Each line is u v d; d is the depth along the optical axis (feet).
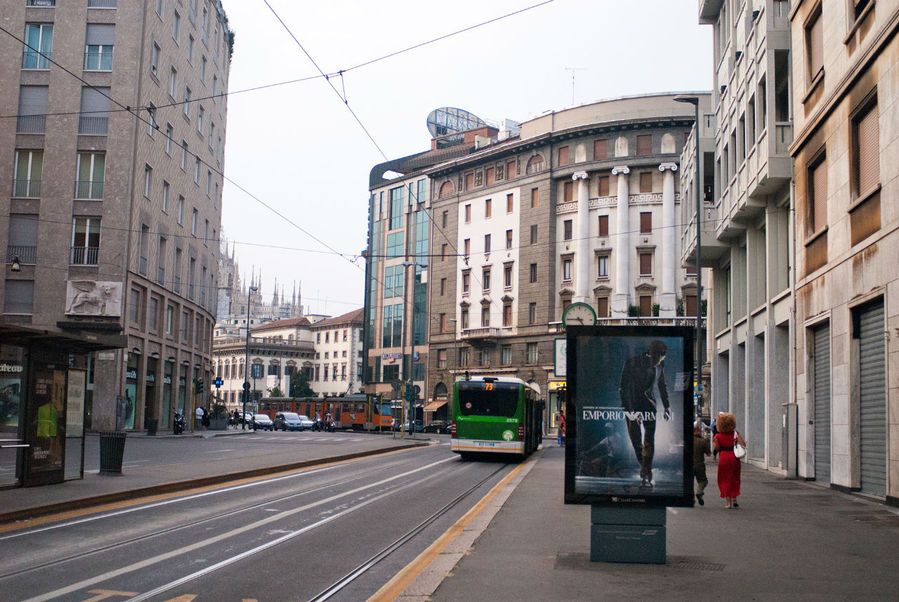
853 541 34.30
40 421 49.34
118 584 25.57
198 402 190.08
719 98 101.91
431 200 264.11
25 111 136.36
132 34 137.39
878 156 53.06
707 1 101.14
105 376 133.80
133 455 84.69
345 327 424.87
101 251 134.10
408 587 24.41
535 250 228.22
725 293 113.50
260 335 469.57
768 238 80.07
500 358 235.40
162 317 154.51
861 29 54.70
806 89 68.08
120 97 136.36
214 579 26.71
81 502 43.04
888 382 49.57
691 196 117.39
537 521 40.04
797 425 70.18
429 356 258.37
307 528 38.45
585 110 221.66
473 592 23.77
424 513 45.75
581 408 29.09
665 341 29.07
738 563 28.81
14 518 38.11
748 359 89.76
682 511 45.68
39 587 24.94
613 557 28.68
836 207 60.34
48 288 133.49
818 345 66.95
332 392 426.51
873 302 53.98
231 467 67.31
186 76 164.35
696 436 48.96
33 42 137.59
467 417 97.45
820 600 22.94
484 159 245.04
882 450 52.29
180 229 164.25
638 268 212.84
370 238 294.66
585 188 220.02
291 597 24.53
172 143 157.07
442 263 257.34
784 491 58.39
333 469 76.13
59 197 134.82
